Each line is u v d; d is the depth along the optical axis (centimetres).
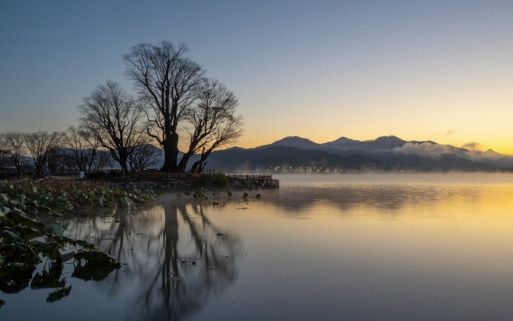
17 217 1198
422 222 2023
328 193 4428
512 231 1734
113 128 6044
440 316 781
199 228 1827
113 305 848
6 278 1027
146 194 3186
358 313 796
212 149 5825
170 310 818
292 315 788
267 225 1920
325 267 1135
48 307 838
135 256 1269
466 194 4369
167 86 5616
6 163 8688
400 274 1065
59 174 7456
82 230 1758
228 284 981
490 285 970
